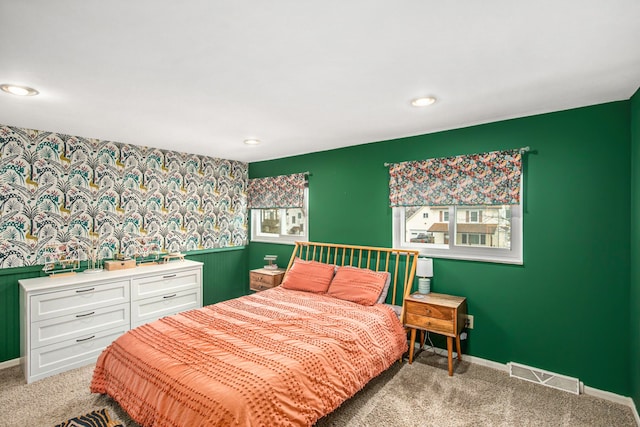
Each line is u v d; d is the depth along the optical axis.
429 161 3.32
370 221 3.86
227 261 4.99
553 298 2.73
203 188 4.71
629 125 2.42
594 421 2.24
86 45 1.61
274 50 1.68
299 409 1.86
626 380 2.44
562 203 2.69
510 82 2.11
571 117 2.64
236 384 1.77
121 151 3.87
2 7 1.28
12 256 3.12
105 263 3.62
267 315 2.89
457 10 1.34
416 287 3.49
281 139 3.70
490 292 3.04
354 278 3.48
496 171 2.92
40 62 1.78
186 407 1.72
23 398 2.55
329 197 4.25
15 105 2.49
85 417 2.19
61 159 3.42
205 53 1.71
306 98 2.38
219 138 3.64
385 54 1.73
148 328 2.58
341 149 4.13
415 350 3.39
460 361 3.13
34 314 2.82
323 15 1.38
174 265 3.98
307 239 4.53
